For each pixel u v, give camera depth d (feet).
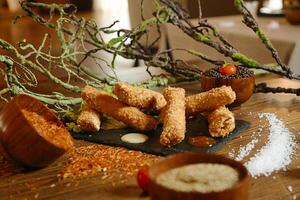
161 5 3.51
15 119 2.30
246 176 1.76
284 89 3.30
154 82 3.50
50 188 2.22
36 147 2.29
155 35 6.05
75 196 2.16
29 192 2.19
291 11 6.00
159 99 2.70
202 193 1.67
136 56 3.46
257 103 3.26
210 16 8.39
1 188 2.23
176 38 6.34
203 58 3.48
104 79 3.30
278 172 2.31
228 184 1.74
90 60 4.48
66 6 3.20
